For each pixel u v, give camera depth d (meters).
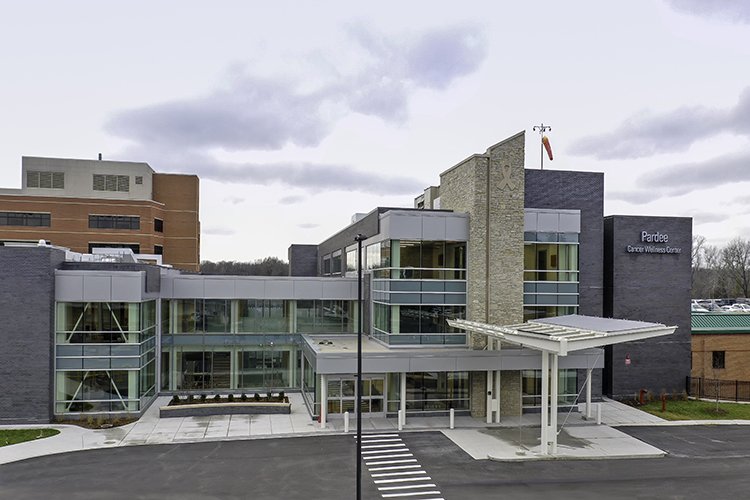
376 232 31.66
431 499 17.62
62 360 27.55
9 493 17.81
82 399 27.83
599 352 28.61
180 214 73.56
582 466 21.22
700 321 39.88
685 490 18.73
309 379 30.31
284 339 35.16
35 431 25.25
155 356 32.69
